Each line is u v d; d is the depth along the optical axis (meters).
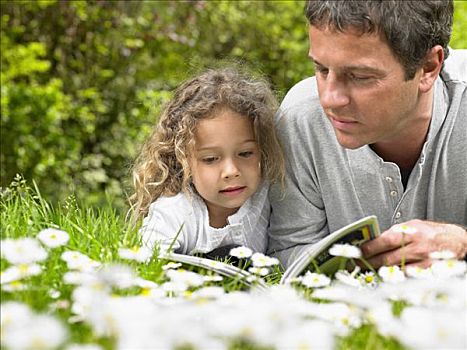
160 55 7.53
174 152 3.36
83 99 7.26
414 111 2.88
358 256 2.57
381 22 2.53
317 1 2.58
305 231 3.33
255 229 3.39
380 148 3.10
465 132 3.06
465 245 2.85
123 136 7.47
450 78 3.09
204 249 3.32
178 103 3.37
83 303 2.17
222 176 3.23
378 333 2.18
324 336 1.97
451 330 1.96
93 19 7.18
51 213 3.12
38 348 1.83
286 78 7.71
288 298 2.28
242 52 7.63
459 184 3.12
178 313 2.07
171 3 7.39
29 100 6.70
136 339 1.88
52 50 7.29
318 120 3.17
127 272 2.40
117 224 3.14
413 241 2.81
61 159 6.90
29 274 2.30
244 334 2.00
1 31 6.93
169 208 3.30
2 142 6.70
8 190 3.42
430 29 2.64
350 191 3.20
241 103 3.24
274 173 3.28
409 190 3.13
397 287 2.43
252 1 7.62
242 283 2.64
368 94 2.63
